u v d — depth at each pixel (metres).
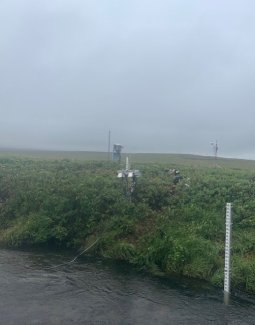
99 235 24.41
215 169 37.66
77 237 25.12
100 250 23.69
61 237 25.05
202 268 20.02
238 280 19.02
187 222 23.92
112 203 26.03
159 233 23.02
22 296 17.16
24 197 28.53
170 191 27.50
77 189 27.05
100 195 26.14
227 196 26.12
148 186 27.73
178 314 16.05
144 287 18.77
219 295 18.06
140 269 21.20
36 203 27.70
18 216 27.98
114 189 27.17
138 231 24.06
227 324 15.31
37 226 25.73
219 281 19.06
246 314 16.22
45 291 17.84
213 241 22.33
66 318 15.28
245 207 24.64
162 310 16.34
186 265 20.44
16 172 34.84
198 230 22.80
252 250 21.47
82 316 15.52
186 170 35.62
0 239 26.52
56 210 26.28
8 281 18.91
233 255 20.86
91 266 21.62
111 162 40.41
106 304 16.70
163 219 24.31
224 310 16.53
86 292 17.92
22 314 15.42
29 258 22.91
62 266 21.53
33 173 34.22
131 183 27.28
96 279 19.62
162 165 40.31
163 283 19.34
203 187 27.81
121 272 20.77
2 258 22.77
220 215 24.34
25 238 25.70
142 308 16.47
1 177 32.97
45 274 20.12
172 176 31.28
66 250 24.73
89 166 37.69
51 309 15.98
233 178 30.91
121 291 18.17
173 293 18.14
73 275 20.11
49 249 24.94
